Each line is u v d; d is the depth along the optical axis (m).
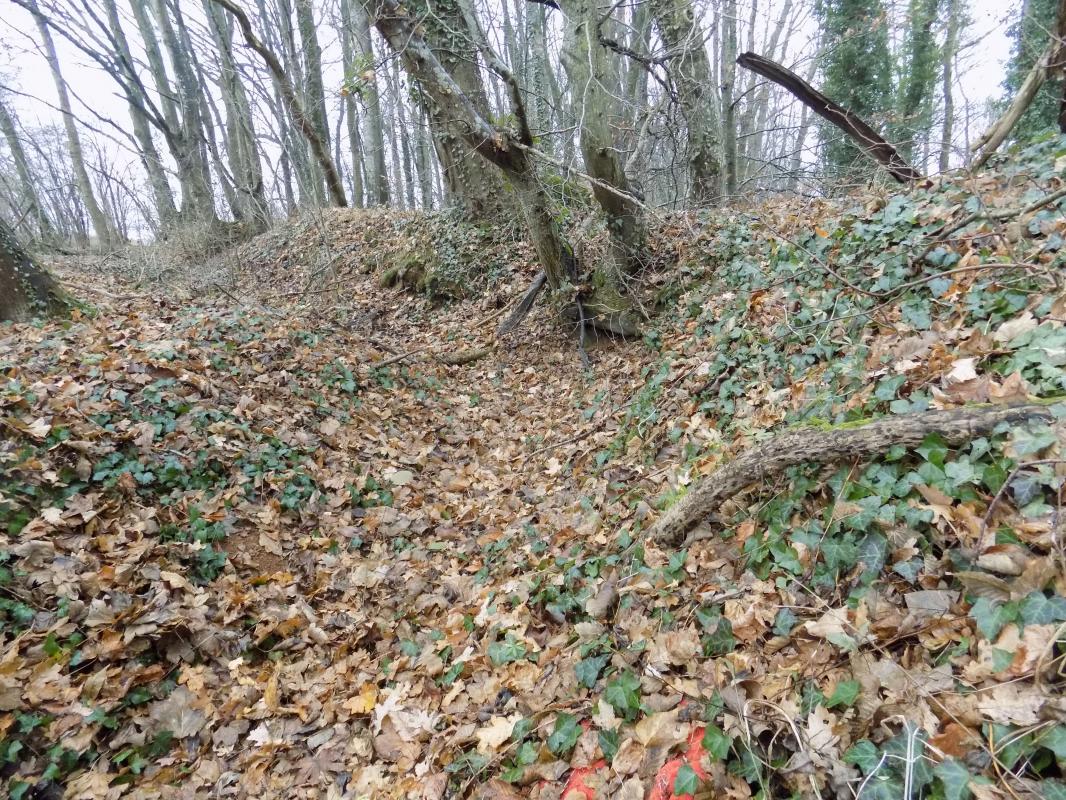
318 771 2.85
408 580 4.25
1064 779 1.46
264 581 4.02
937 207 4.76
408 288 11.03
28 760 2.61
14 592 3.18
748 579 2.65
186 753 2.91
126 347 5.73
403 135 18.14
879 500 2.41
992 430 2.28
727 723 2.02
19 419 4.20
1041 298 3.00
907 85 14.40
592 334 8.00
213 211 16.48
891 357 3.36
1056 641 1.66
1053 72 5.79
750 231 7.19
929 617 1.99
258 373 6.15
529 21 15.19
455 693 3.07
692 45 8.21
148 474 4.33
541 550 4.08
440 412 7.01
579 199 8.84
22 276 6.85
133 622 3.27
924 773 1.60
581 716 2.52
